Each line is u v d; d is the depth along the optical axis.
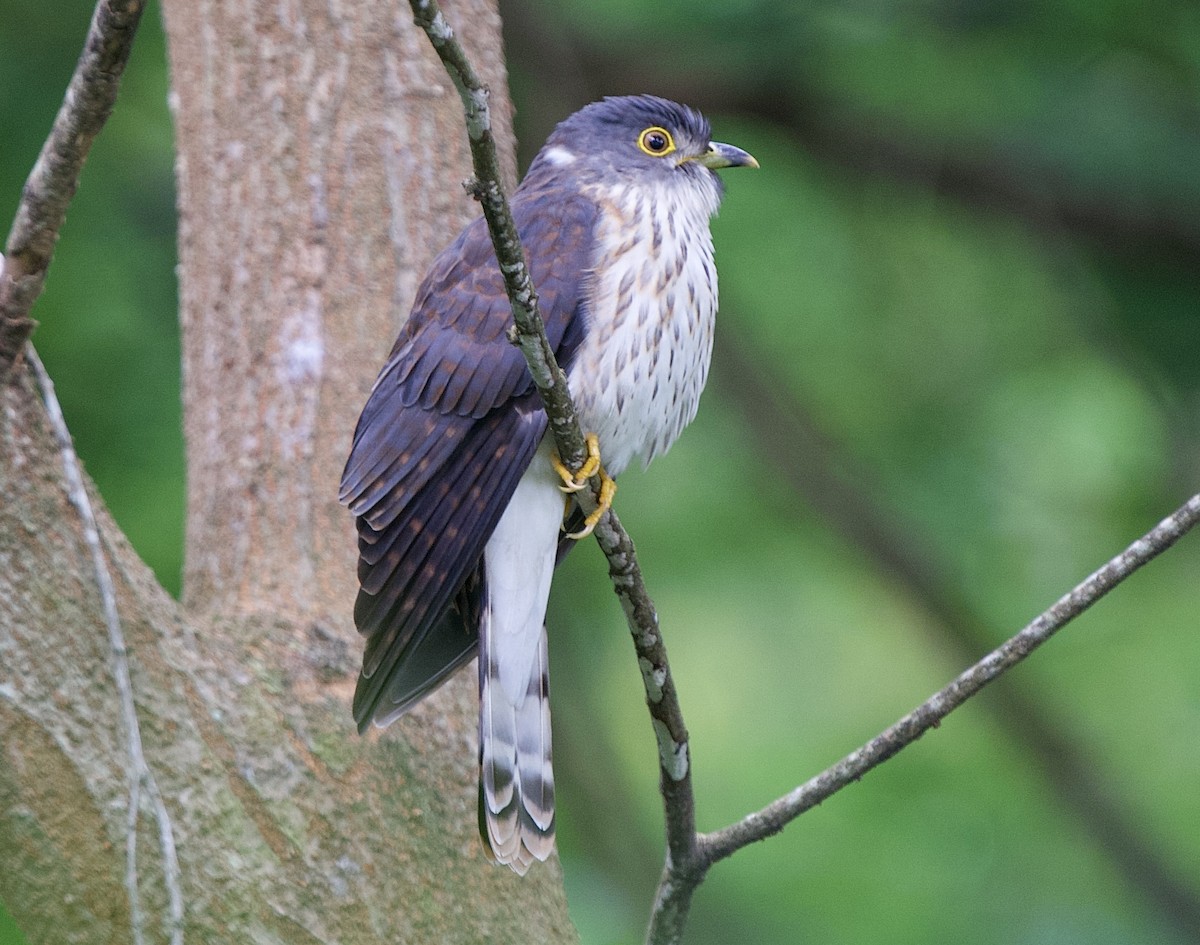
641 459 7.57
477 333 6.82
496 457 6.70
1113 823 13.16
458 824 6.78
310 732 6.61
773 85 13.84
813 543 14.38
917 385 14.48
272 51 8.17
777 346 14.60
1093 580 6.01
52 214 5.75
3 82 12.04
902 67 13.55
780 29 13.30
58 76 12.10
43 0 12.23
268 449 7.52
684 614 14.30
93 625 6.24
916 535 13.94
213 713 6.46
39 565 6.19
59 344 11.50
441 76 8.20
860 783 13.30
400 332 7.30
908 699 14.31
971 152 13.80
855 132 13.91
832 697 14.34
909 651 14.48
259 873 6.29
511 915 6.73
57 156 5.62
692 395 7.48
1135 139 13.34
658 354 7.14
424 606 6.50
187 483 7.93
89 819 6.11
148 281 11.91
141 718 6.28
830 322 14.49
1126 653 14.02
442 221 8.01
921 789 13.28
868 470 14.16
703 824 13.11
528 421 6.72
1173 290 13.62
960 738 13.74
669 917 6.49
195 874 6.20
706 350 7.45
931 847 12.78
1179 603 14.10
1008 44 13.20
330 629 6.93
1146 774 13.62
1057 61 13.23
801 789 6.29
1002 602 13.96
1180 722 13.78
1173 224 13.50
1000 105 13.54
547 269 7.04
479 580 6.79
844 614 14.79
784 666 14.37
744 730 14.22
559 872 7.05
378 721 6.38
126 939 6.12
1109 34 12.77
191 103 8.34
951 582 13.96
